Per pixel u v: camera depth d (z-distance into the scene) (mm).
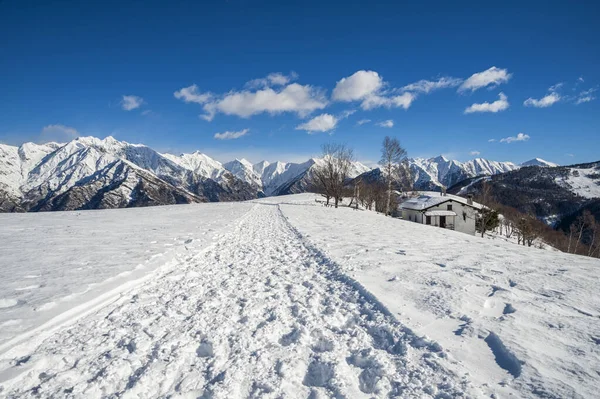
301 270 7449
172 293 5512
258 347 3564
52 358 3143
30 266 6691
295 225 18078
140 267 6805
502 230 51938
